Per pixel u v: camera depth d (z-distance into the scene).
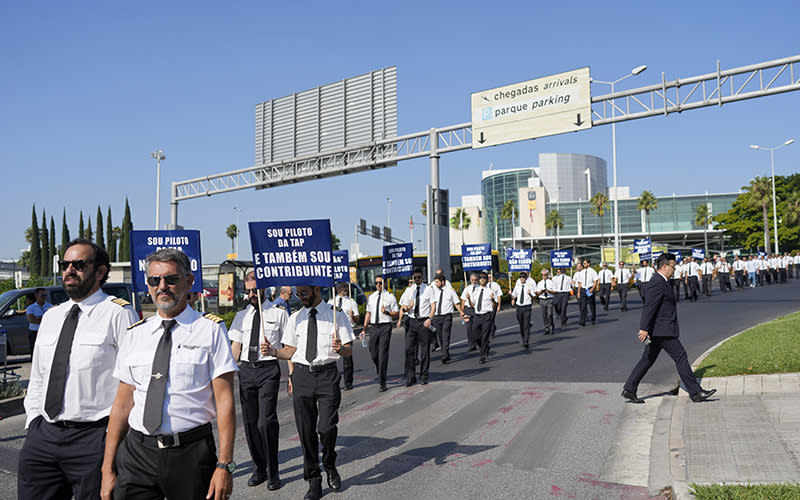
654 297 7.59
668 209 113.75
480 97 19.03
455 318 24.77
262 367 5.62
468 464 5.82
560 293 19.16
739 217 77.62
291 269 5.65
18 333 14.80
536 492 5.02
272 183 24.72
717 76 15.86
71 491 3.62
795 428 5.98
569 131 17.45
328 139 23.33
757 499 4.20
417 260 31.22
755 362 9.05
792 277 44.53
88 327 3.49
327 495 5.15
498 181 137.50
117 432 3.14
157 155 36.69
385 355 10.09
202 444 3.04
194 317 3.14
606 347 13.62
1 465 6.30
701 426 6.40
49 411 3.37
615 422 7.14
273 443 5.39
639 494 4.90
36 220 80.88
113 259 82.88
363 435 7.10
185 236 8.31
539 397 8.72
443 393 9.47
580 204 118.56
